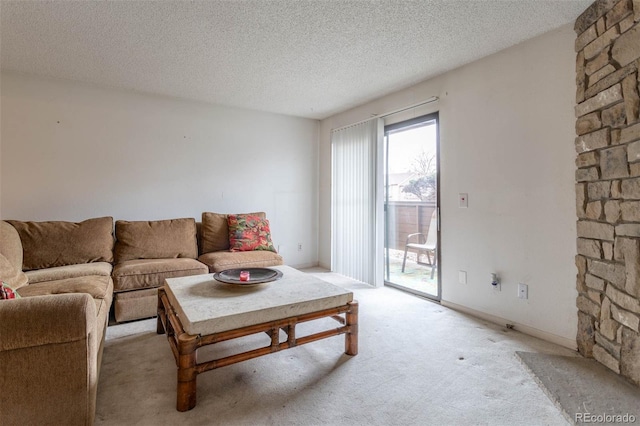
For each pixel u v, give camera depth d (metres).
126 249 3.02
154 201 3.59
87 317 1.27
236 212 4.10
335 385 1.69
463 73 2.81
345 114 4.24
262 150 4.27
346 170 4.12
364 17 2.09
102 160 3.31
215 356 2.02
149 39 2.36
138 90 3.42
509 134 2.46
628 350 1.68
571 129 2.10
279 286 2.08
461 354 2.03
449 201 2.94
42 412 1.21
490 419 1.43
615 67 1.75
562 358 1.96
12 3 1.92
